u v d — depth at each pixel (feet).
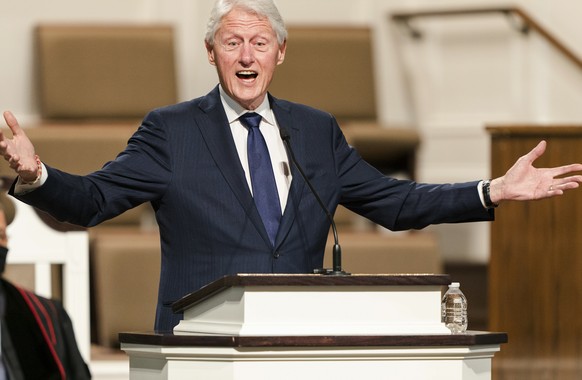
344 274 29.63
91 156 66.18
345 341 27.63
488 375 29.78
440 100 85.20
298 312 28.12
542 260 52.65
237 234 34.73
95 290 60.59
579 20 83.82
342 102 78.59
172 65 75.77
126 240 61.00
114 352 58.85
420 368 28.35
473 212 35.76
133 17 79.10
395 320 28.68
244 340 27.20
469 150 84.33
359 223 77.56
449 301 31.14
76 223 33.55
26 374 30.94
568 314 52.54
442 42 85.35
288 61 78.13
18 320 31.24
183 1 79.51
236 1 35.65
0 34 75.77
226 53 35.45
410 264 63.26
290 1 82.99
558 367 52.54
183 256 35.06
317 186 36.17
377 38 84.17
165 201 35.35
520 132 52.44
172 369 28.17
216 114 36.27
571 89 83.61
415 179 73.51
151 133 35.76
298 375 27.68
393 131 72.54
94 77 73.87
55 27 73.97
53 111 72.95
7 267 54.29
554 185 34.55
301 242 35.19
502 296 52.75
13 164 31.01
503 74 84.38
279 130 35.58
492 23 84.58
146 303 60.54
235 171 35.35
